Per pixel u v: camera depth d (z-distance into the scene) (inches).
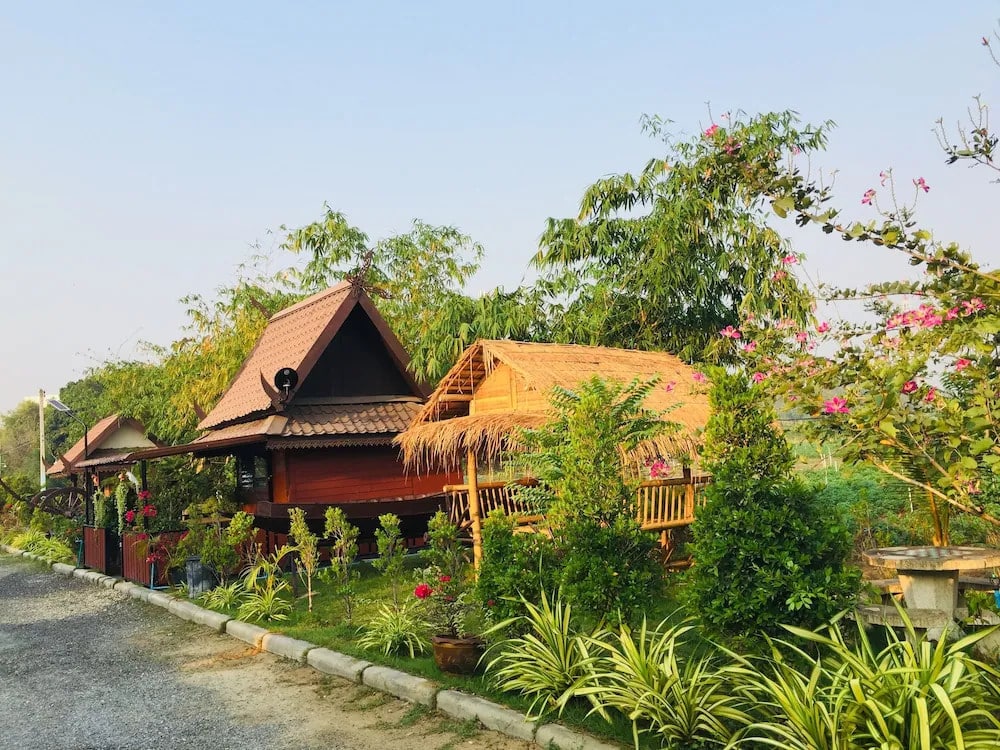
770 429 250.5
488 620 315.3
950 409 200.2
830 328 229.8
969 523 428.5
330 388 686.5
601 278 818.2
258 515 626.8
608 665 257.8
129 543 627.2
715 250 770.8
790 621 231.8
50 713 310.2
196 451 653.9
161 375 1272.1
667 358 619.5
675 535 498.6
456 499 577.6
